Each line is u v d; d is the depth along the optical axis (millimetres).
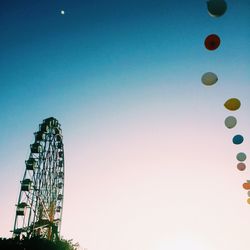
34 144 37312
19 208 33031
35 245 32562
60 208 42750
